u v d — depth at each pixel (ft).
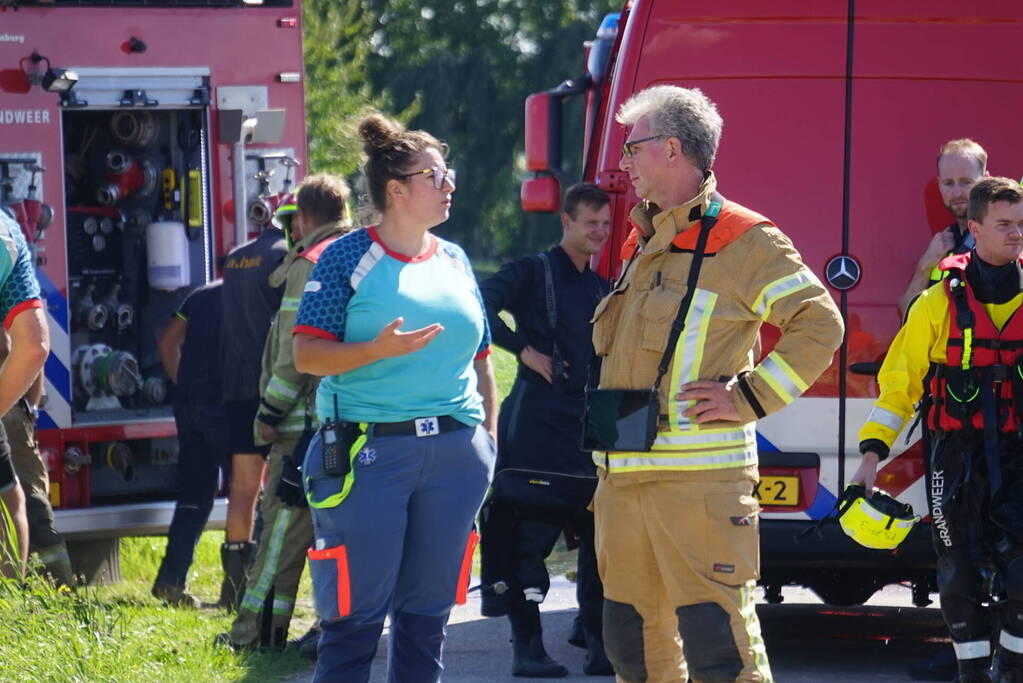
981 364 54.80
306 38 250.57
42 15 82.94
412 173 47.83
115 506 86.33
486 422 52.65
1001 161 66.08
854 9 66.39
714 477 46.06
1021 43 66.39
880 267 65.72
